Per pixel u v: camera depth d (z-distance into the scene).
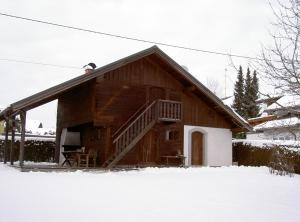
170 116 19.59
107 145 18.53
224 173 17.28
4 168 16.64
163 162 20.66
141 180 13.43
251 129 22.22
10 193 9.20
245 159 24.61
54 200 8.56
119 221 6.82
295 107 7.79
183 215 7.52
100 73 17.78
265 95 7.28
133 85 19.80
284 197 10.44
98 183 11.92
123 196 9.53
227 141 23.34
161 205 8.50
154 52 19.38
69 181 12.07
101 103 18.69
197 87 20.84
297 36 7.10
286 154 20.59
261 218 7.50
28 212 7.26
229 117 22.92
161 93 20.95
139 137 18.25
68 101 22.39
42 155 25.05
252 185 13.02
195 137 22.33
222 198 9.87
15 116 18.77
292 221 7.33
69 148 22.06
